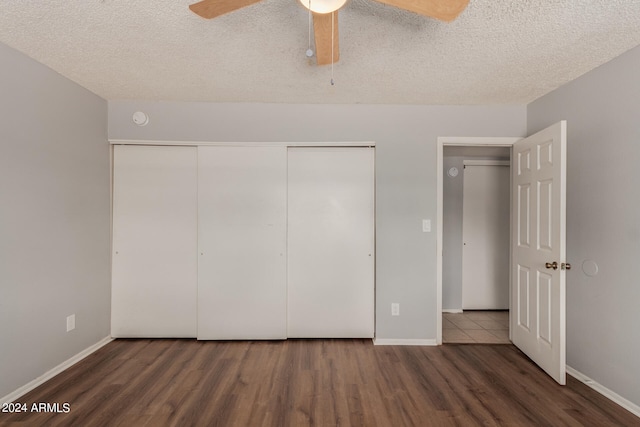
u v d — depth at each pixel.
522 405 1.89
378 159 2.79
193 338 2.85
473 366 2.38
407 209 2.78
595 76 2.09
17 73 1.94
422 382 2.15
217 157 2.82
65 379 2.16
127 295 2.83
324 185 2.85
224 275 2.81
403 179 2.78
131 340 2.82
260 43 1.86
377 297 2.78
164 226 2.84
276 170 2.82
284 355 2.54
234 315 2.82
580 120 2.21
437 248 2.78
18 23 1.66
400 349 2.67
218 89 2.52
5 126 1.88
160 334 2.84
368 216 2.85
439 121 2.79
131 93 2.61
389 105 2.79
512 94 2.55
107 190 2.78
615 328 1.94
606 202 2.00
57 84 2.24
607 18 1.58
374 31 1.71
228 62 2.09
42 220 2.12
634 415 1.79
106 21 1.65
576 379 2.17
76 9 1.55
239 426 1.71
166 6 1.53
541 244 2.32
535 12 1.54
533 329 2.43
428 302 2.77
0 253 1.85
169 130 2.78
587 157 2.14
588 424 1.72
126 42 1.85
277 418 1.77
